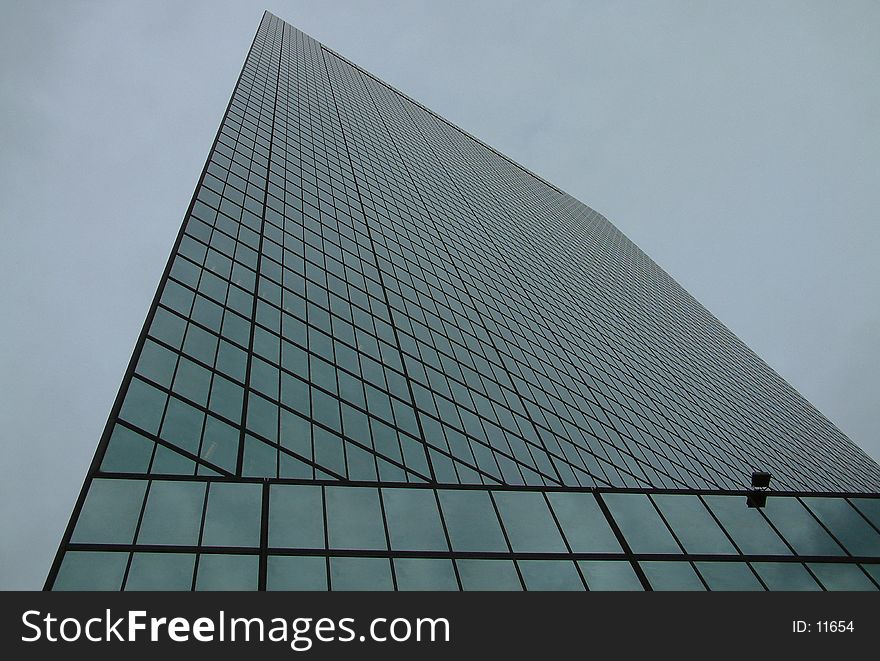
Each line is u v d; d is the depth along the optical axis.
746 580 22.42
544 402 54.47
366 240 58.72
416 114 138.25
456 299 62.19
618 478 49.88
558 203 162.00
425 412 40.00
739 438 80.62
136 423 24.42
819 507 25.89
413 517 22.45
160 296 32.38
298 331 37.91
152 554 18.83
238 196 48.31
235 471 25.33
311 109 85.69
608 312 96.38
